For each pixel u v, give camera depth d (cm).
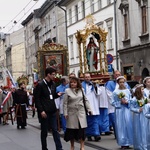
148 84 1116
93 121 1345
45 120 1100
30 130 1816
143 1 3045
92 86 1366
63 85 1542
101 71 1820
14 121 2380
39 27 6184
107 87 1413
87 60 1833
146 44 2972
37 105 1095
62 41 5041
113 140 1352
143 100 1064
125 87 1209
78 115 1112
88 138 1377
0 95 2175
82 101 1123
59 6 4684
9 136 1603
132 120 1145
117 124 1186
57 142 1109
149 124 1053
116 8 3466
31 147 1286
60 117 1608
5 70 3609
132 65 3228
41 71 2164
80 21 4203
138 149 1077
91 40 1850
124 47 3369
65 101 1119
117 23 3462
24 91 1944
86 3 4062
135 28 3173
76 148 1232
